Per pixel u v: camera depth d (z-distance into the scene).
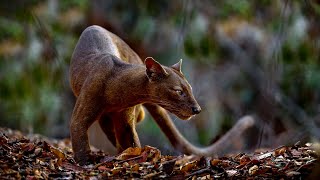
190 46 16.61
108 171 7.57
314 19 16.09
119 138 8.80
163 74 7.97
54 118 16.22
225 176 7.19
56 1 17.00
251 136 14.99
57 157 8.00
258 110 16.09
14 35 16.48
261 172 7.18
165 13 16.98
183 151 10.18
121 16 16.91
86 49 8.89
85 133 8.21
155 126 14.44
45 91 16.39
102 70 8.30
